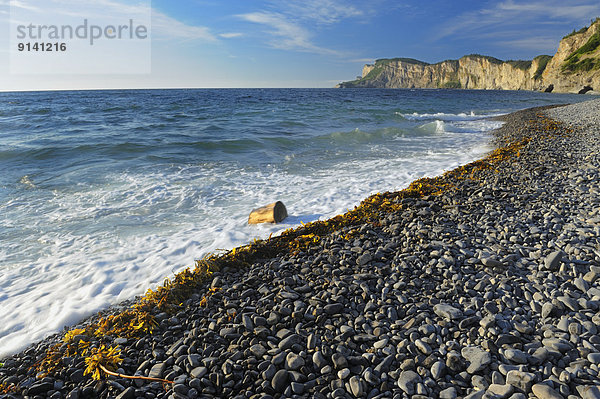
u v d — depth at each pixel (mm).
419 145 18250
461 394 3049
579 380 3002
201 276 5191
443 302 4363
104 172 11906
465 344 3617
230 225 7570
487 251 5512
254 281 5023
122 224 7680
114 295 5160
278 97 81688
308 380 3273
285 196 9523
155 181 10859
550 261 4953
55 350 3922
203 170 12383
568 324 3740
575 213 6906
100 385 3348
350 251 5781
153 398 3164
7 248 6590
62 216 8102
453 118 35562
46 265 5996
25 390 3379
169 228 7477
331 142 19016
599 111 26922
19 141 18266
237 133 21812
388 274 5086
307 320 4098
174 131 22703
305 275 5129
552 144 14648
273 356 3551
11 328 4465
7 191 9867
